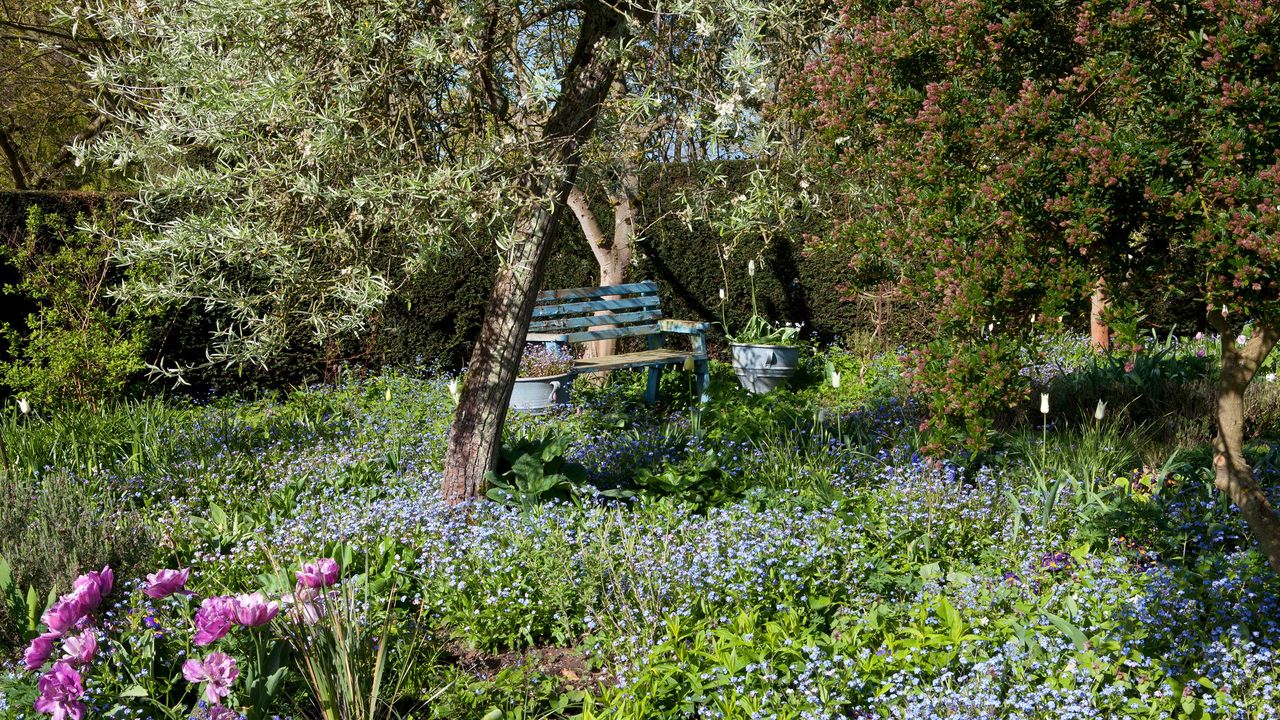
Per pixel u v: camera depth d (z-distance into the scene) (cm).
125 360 778
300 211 419
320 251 424
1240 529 463
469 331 964
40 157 1689
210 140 401
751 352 888
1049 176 265
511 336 515
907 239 294
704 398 819
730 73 398
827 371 917
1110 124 274
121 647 335
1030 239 273
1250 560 420
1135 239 278
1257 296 249
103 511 488
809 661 346
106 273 832
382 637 335
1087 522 479
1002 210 273
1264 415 666
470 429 517
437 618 418
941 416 301
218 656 281
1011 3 288
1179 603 379
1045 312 264
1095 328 915
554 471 532
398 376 909
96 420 698
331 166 397
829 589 415
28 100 1509
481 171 407
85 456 622
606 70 462
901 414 704
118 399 800
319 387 874
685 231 1012
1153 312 1001
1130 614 367
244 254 411
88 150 443
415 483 568
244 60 393
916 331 998
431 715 343
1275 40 243
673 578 409
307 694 330
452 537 464
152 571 421
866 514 495
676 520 498
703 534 463
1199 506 498
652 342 926
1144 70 271
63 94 1515
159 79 411
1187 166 263
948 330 290
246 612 284
